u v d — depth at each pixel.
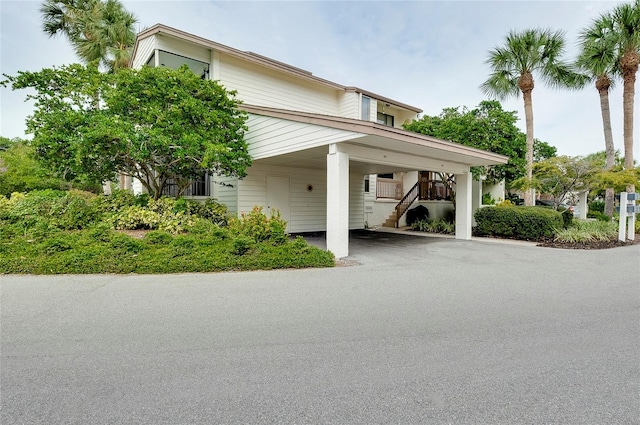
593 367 2.71
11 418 1.99
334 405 2.18
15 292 4.56
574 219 13.25
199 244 6.60
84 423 1.96
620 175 11.55
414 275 6.06
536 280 5.72
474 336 3.32
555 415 2.08
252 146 9.90
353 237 12.54
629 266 7.00
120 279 5.36
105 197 8.97
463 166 11.77
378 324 3.62
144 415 2.05
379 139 7.39
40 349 2.92
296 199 12.83
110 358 2.78
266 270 6.30
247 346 3.05
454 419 2.04
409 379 2.51
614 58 14.43
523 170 15.52
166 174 9.07
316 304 4.29
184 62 11.15
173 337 3.22
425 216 16.00
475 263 7.32
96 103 8.17
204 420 2.01
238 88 11.70
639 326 3.62
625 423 2.01
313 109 14.20
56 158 7.64
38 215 7.32
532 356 2.90
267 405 2.17
